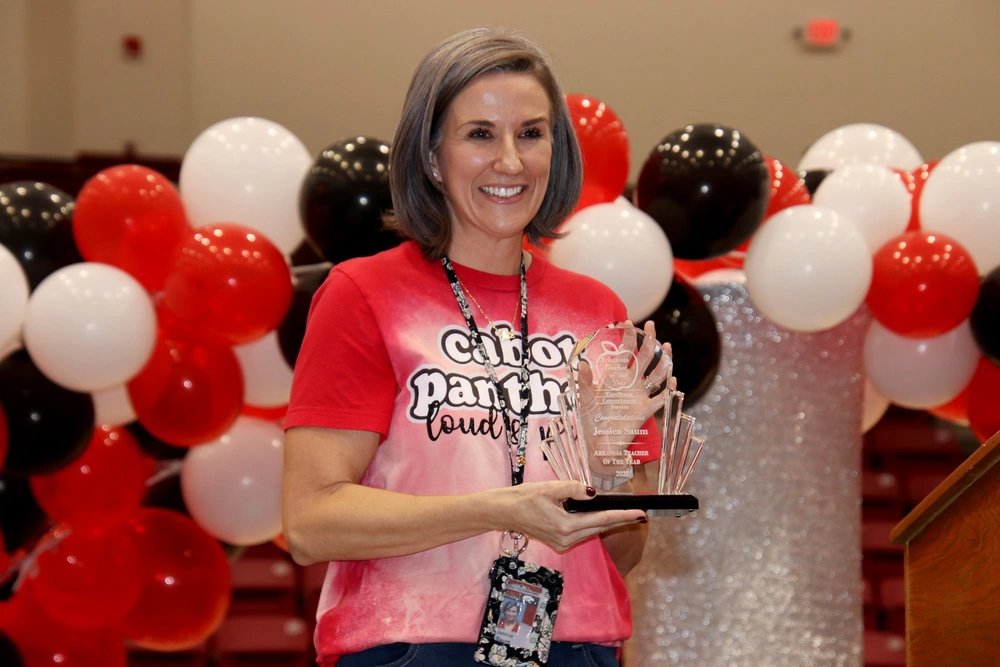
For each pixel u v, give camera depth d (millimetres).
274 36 6699
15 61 6945
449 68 1767
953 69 6930
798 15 6910
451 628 1656
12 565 3412
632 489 1804
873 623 5328
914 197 3592
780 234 3133
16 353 3117
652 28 6887
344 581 1761
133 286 3092
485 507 1570
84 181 6398
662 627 3311
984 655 1677
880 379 3504
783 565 3336
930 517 1706
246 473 3471
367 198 2930
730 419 3350
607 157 3129
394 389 1730
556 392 1759
